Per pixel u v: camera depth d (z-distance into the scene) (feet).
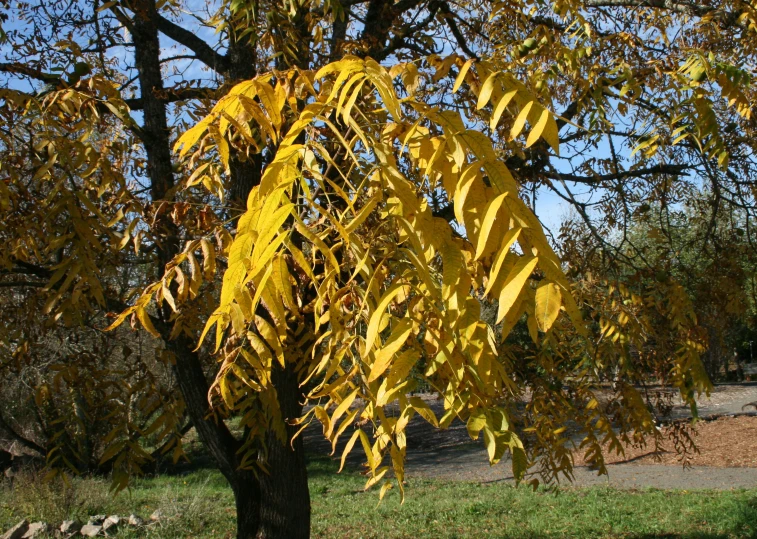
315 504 36.52
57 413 13.46
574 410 12.08
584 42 11.48
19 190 9.53
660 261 13.52
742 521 28.30
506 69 8.87
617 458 49.80
